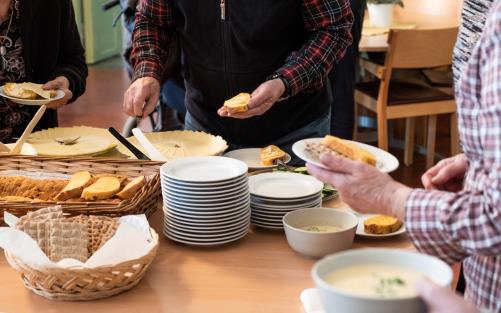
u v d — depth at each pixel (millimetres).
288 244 1648
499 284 1173
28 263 1365
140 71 2312
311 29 2314
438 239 1094
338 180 1206
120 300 1393
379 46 4082
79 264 1379
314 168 1236
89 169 1872
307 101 2430
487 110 1048
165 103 4191
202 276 1490
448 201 1086
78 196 1689
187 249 1622
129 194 1680
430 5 5047
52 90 2410
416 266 1029
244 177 1627
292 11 2266
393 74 4789
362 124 5203
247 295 1409
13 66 2545
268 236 1699
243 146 2457
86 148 2094
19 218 1584
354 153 1394
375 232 1656
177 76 3176
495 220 1027
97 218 1575
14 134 2588
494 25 1052
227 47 2314
